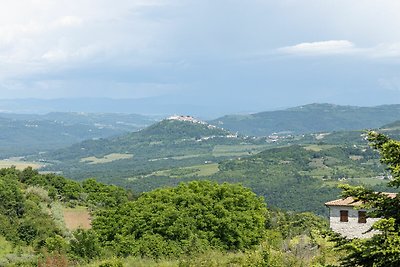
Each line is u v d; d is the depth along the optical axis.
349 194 16.56
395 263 15.05
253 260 28.53
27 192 77.62
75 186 90.69
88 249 45.50
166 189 51.81
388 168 16.25
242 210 47.53
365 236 49.78
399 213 15.86
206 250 41.28
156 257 43.53
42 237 62.62
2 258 53.53
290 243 38.75
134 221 47.19
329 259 30.08
